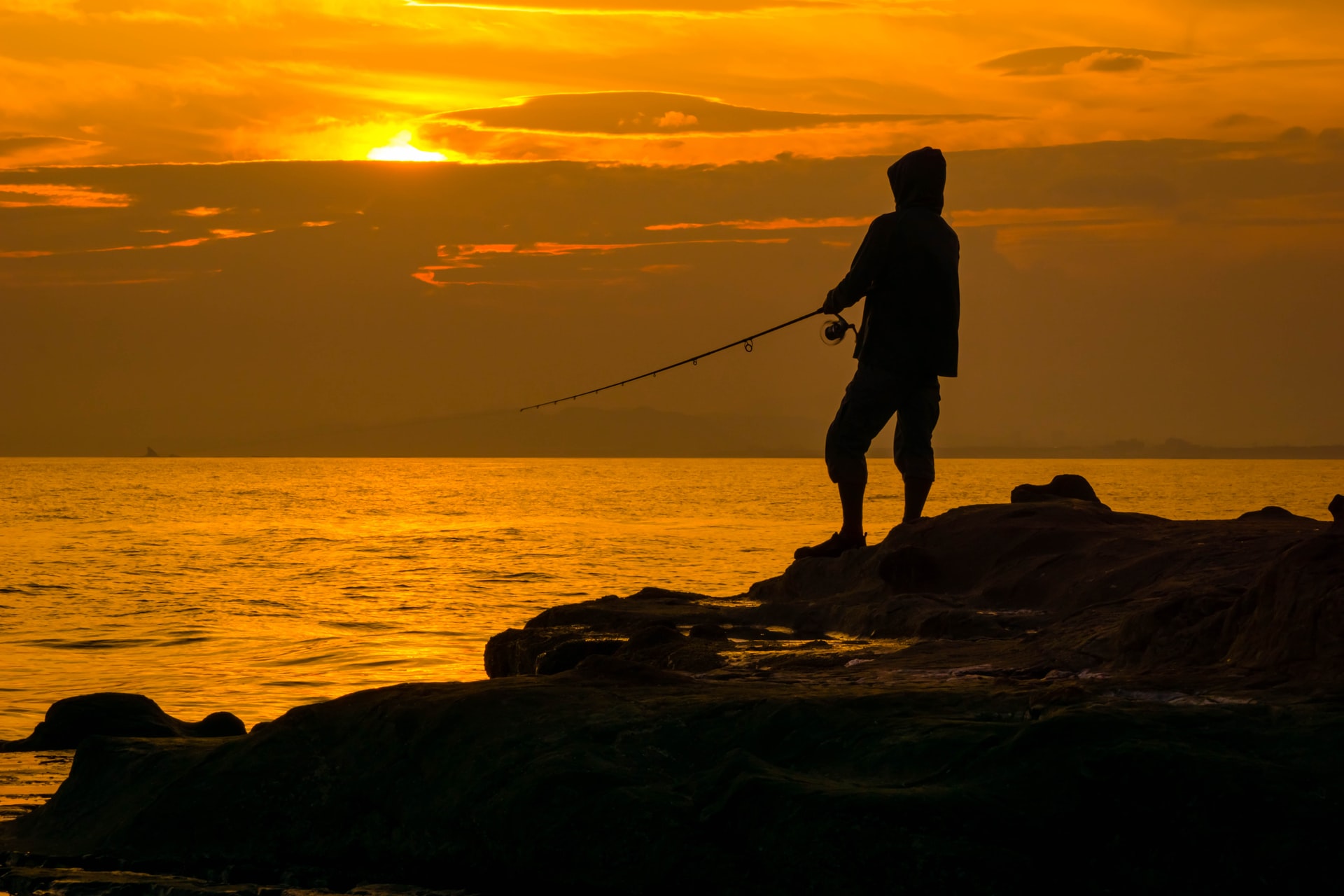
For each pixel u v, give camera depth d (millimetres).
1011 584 14102
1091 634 10859
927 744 7258
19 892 7887
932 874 6477
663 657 12961
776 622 15734
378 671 32406
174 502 188125
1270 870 6332
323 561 80312
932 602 14297
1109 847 6562
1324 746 6797
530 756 7836
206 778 8500
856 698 8023
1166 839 6523
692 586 62406
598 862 7148
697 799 7195
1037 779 6793
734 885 6770
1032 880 6453
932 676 10070
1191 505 168000
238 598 56469
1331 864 6270
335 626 44500
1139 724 7027
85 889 7805
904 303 16953
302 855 8055
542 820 7387
